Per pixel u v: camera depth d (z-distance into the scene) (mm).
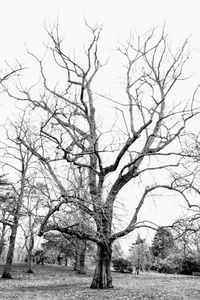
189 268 46406
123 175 19938
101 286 20547
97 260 20969
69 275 35125
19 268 39031
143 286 24844
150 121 19328
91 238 17125
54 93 18125
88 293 18281
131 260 44906
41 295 17609
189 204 17234
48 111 15758
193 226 16406
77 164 15891
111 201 16219
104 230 16922
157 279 34688
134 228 18047
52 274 35062
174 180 17953
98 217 14031
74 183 12836
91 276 35375
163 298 17109
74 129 16656
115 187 19781
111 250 19688
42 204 12297
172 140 19828
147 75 21312
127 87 22500
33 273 34688
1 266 39375
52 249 31984
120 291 19375
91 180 17031
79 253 37375
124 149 19000
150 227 17797
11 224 18594
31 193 12375
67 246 28281
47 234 22203
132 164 19594
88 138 19734
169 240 17953
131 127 22062
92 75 22828
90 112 21016
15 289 20484
